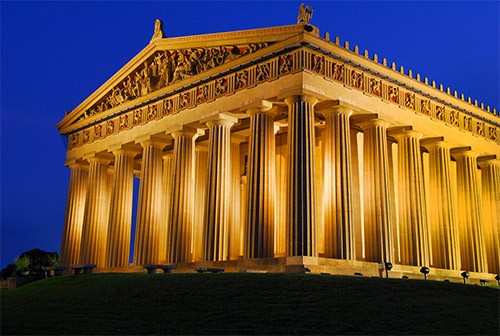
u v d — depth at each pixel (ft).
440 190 206.18
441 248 203.00
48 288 136.46
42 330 97.71
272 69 176.65
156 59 220.84
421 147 216.95
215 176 185.88
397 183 204.85
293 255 157.58
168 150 240.94
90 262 237.86
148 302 111.86
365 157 186.60
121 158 231.71
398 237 204.95
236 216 219.61
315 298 109.40
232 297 110.93
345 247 166.20
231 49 191.93
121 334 94.02
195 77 199.62
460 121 219.82
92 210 242.37
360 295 112.47
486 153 229.66
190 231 199.72
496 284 203.00
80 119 259.19
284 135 217.77
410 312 104.78
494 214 229.86
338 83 175.94
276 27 174.60
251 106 178.70
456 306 110.32
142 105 222.28
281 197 213.87
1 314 112.16
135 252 212.02
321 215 200.13
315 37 170.50
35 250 321.73
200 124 200.13
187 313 104.01
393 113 191.21
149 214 212.43
